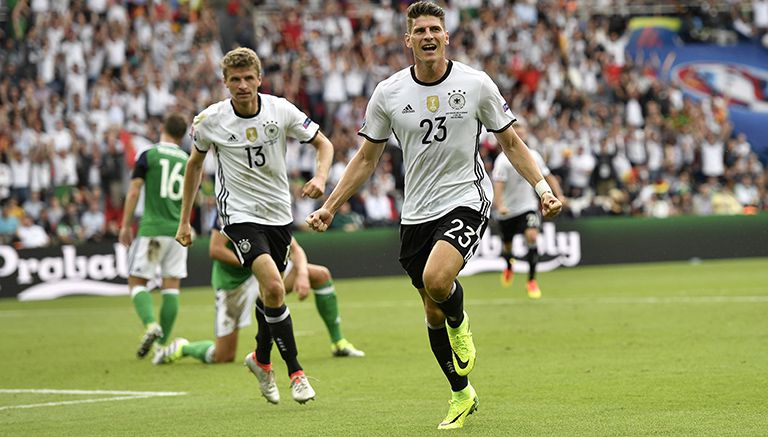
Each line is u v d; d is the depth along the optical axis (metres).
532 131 73.19
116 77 70.50
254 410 20.05
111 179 64.31
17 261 55.84
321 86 74.19
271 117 21.08
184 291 56.62
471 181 17.44
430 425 17.58
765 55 90.31
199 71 71.25
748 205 75.75
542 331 32.19
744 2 91.44
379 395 21.42
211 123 21.11
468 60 77.94
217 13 79.12
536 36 81.12
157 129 66.44
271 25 77.38
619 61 84.75
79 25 71.00
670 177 76.06
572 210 69.94
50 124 65.38
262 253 20.56
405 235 17.75
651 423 17.06
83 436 17.67
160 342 29.58
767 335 29.39
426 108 17.27
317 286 28.00
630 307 38.91
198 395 22.52
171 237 29.55
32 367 28.48
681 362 24.58
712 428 16.48
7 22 72.31
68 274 56.44
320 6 81.31
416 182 17.58
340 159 69.19
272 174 21.19
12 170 63.19
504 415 18.30
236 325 27.86
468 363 17.22
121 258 57.03
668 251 65.19
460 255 16.94
